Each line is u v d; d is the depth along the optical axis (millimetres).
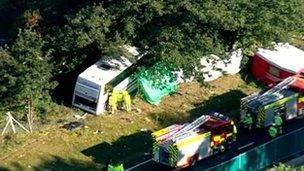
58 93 57594
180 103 58688
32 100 52406
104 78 55500
